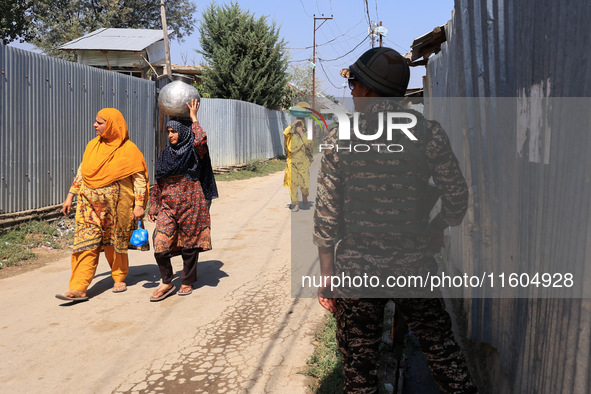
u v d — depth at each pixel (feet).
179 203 15.53
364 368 7.21
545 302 6.10
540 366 6.21
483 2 8.52
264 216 30.71
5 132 22.97
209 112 58.70
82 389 10.27
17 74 23.65
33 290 16.70
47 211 25.76
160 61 70.69
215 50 79.82
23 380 10.67
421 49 20.04
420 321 7.29
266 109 78.74
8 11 101.40
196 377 10.68
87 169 15.42
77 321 13.94
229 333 12.98
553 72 5.90
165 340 12.63
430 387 10.00
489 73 8.40
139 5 124.77
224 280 17.63
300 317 13.99
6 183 23.13
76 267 15.44
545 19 6.15
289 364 11.16
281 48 83.05
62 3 117.80
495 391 8.24
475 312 9.73
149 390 10.18
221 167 59.67
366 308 7.11
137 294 16.28
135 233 16.31
